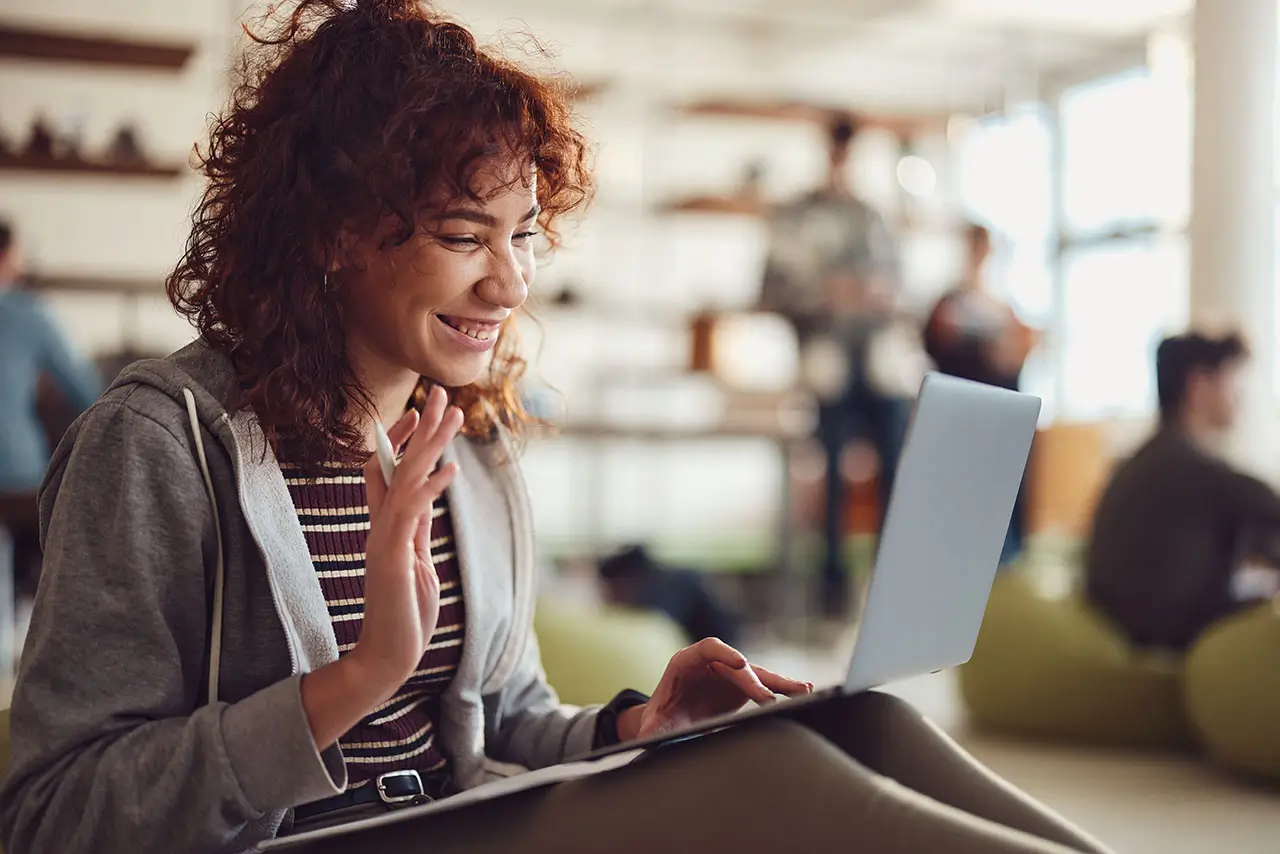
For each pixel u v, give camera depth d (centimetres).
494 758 143
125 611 105
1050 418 818
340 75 116
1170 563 384
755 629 612
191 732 100
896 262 644
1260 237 595
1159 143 767
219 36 693
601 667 267
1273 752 326
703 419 721
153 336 703
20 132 682
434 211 114
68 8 696
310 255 116
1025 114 841
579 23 801
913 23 801
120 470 108
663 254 805
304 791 99
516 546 140
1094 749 372
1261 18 592
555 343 787
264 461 115
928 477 97
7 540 460
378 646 99
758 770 97
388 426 127
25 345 462
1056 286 827
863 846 92
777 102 750
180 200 677
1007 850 89
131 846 100
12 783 105
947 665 115
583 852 100
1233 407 393
